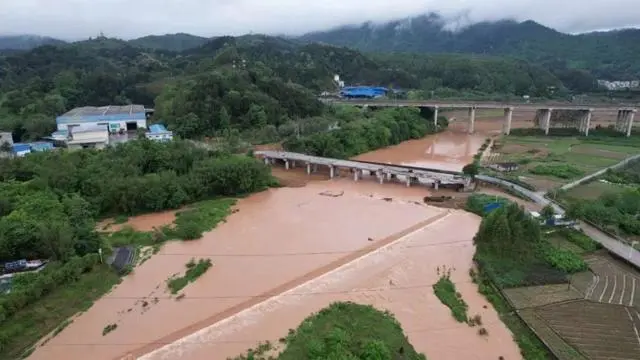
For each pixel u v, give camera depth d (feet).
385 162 390.83
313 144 387.75
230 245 213.46
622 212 227.40
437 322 147.84
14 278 160.76
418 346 134.92
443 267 187.52
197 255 202.59
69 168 256.93
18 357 133.69
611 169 334.24
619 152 415.64
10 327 140.67
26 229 183.42
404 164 383.24
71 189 249.75
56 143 377.09
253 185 302.45
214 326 147.84
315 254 202.49
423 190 306.35
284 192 304.91
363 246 210.79
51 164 261.65
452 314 152.15
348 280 177.58
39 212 204.74
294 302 161.68
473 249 205.46
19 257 182.19
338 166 349.41
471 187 301.84
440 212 258.57
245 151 369.71
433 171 313.32
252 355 130.62
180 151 302.86
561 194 269.44
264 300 163.53
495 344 136.56
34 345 139.33
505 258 185.78
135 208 256.93
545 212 219.61
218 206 268.41
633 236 208.03
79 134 371.97
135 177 265.13
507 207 204.23
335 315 149.89
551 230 211.82
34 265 177.68
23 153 331.98
